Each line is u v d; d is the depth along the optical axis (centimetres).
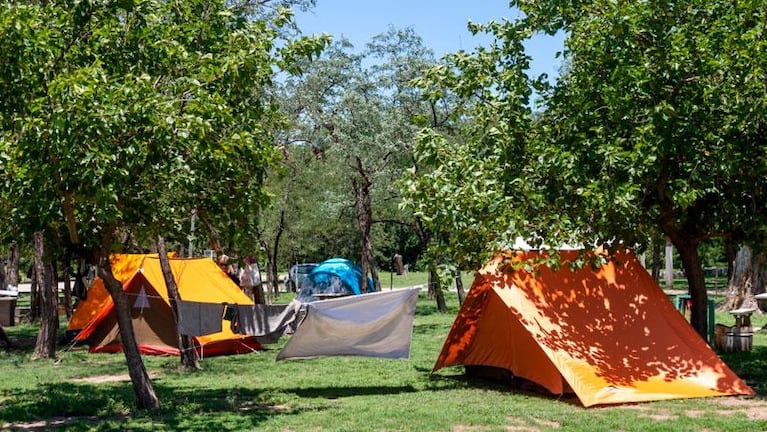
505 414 1088
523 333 1299
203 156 1034
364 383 1408
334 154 2606
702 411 1095
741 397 1205
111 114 905
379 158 2648
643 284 1355
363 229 2905
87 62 1038
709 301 1839
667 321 1315
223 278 2014
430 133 1321
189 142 970
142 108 927
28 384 1441
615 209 1159
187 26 1092
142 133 972
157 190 1142
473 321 1427
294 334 1271
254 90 1520
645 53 1205
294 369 1609
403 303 1301
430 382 1412
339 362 1700
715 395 1209
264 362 1734
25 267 5041
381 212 3212
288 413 1116
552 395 1247
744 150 1204
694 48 1205
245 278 2477
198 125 954
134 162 967
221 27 1152
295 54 1195
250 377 1512
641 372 1228
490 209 1193
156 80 1068
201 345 1814
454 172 1277
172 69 1091
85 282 1243
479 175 1243
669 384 1217
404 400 1214
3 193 997
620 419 1039
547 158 1220
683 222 1390
